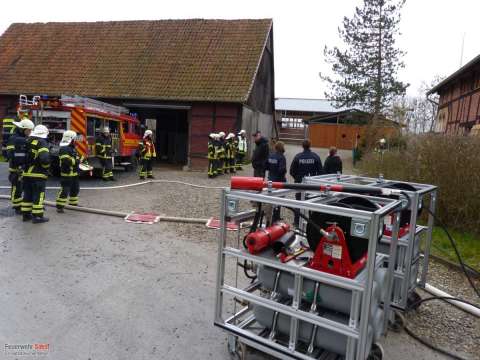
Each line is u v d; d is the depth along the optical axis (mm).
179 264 5215
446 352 3445
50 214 7348
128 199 9164
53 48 20047
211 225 7125
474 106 15438
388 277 3059
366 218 2461
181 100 16656
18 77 18688
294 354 2805
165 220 7348
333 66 25156
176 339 3432
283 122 43750
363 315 2502
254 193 3125
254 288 3309
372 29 24516
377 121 22375
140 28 20359
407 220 3977
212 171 13891
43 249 5430
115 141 13328
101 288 4348
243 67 17469
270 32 21094
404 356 3396
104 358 3096
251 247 2984
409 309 4164
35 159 6520
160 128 21078
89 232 6363
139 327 3590
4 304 3830
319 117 31750
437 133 8336
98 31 20609
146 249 5727
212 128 16984
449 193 7488
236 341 3193
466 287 5074
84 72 18547
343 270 2756
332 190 3213
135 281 4590
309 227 3154
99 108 12203
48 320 3607
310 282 2873
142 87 17312
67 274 4656
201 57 18266
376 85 24000
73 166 7598
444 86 19906
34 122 10633
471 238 7129
